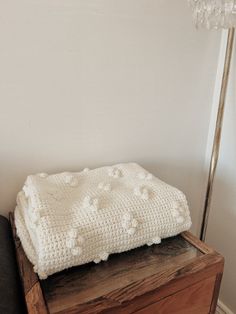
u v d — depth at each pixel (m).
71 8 0.78
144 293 0.58
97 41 0.84
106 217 0.64
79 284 0.59
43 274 0.58
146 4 0.89
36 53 0.77
